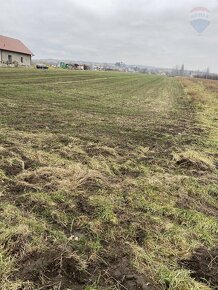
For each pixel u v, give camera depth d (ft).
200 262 12.26
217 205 17.70
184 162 23.91
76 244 12.57
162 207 16.21
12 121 31.86
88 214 14.87
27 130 28.60
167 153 26.08
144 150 26.13
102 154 23.65
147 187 18.44
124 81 139.85
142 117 44.39
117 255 12.16
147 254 12.35
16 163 19.84
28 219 13.70
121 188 17.97
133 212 15.47
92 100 57.11
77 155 22.80
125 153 24.68
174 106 61.87
